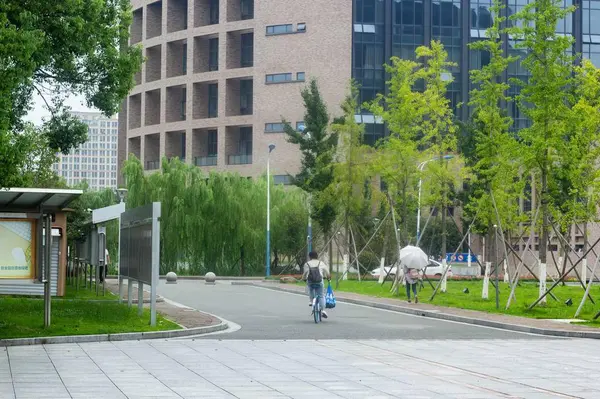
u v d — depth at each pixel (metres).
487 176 32.84
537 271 63.16
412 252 31.81
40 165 44.75
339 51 83.31
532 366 15.01
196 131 88.50
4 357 15.61
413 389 12.20
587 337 20.98
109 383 12.56
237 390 12.02
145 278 22.17
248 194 63.16
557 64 29.62
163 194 60.41
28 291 30.64
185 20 91.44
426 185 40.84
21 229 18.58
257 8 85.38
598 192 39.06
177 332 20.14
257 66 85.12
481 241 75.19
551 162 29.98
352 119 49.34
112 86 28.28
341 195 49.47
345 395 11.62
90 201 60.19
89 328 19.80
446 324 24.28
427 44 85.06
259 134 84.44
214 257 61.88
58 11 24.31
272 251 65.00
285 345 18.19
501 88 33.69
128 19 28.83
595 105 37.66
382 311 29.56
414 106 41.47
